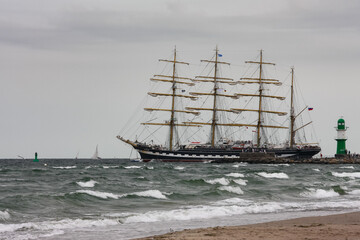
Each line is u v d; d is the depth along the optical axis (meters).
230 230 27.38
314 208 43.03
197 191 55.56
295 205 45.12
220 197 50.62
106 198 45.50
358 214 37.66
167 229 30.45
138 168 121.12
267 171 108.19
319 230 27.38
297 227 29.02
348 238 24.48
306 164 188.50
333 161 192.25
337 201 50.31
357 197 55.59
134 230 29.94
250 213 39.16
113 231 29.45
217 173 98.88
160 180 72.75
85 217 34.56
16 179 69.88
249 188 61.19
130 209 40.28
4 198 40.62
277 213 39.31
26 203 39.44
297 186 64.69
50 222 31.69
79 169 114.56
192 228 30.92
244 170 115.25
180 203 44.94
